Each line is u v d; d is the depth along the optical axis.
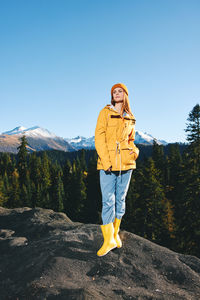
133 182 29.44
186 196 18.81
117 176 3.09
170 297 2.25
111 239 3.08
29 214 5.84
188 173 19.97
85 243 3.34
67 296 2.10
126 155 3.00
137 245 3.38
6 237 4.46
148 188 24.89
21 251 3.38
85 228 4.10
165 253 3.19
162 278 2.64
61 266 2.73
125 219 27.02
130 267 2.81
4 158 77.69
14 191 47.03
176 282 2.59
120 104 3.18
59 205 44.34
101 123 3.02
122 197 3.19
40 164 57.47
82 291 2.15
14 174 62.09
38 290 2.24
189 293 2.38
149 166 26.73
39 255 3.08
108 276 2.61
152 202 24.09
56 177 54.41
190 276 2.67
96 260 2.92
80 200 44.88
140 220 24.75
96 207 43.56
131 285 2.47
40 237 4.28
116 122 3.01
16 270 2.83
